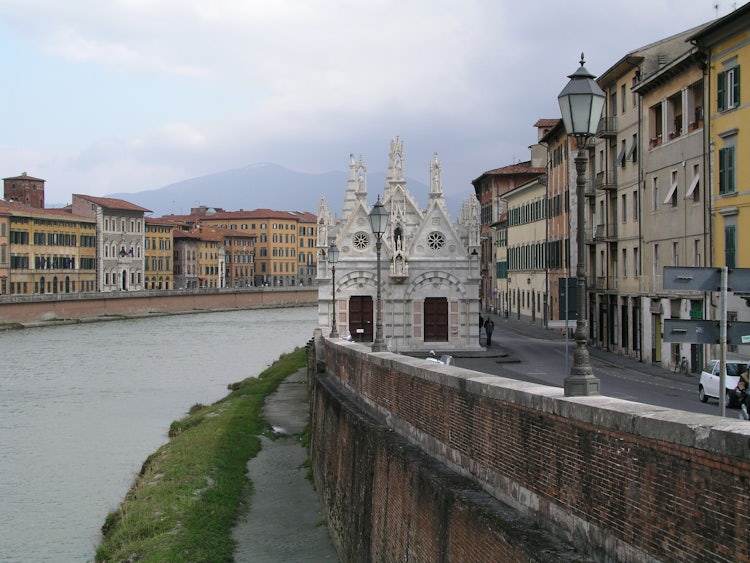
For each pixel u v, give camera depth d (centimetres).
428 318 7575
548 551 1313
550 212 10544
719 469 1014
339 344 3912
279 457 4672
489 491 1672
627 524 1198
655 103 6341
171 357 10831
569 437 1362
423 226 7575
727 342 1841
